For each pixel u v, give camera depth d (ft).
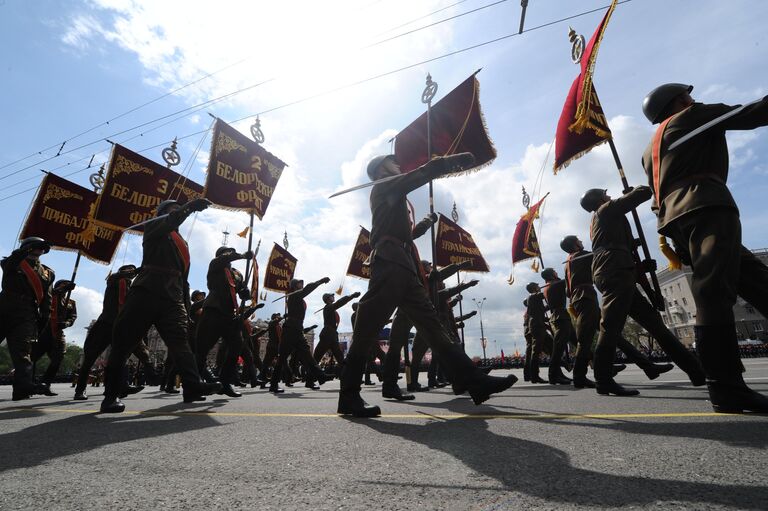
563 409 8.73
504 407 9.81
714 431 5.37
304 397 17.43
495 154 32.63
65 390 32.17
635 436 5.33
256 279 34.04
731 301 6.97
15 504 3.50
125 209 42.01
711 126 7.23
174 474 4.38
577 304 17.26
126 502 3.51
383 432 6.67
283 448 5.60
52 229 41.14
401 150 37.83
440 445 5.43
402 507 3.18
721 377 6.93
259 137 47.26
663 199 8.05
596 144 20.08
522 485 3.56
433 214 12.30
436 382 24.20
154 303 12.13
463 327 34.04
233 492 3.73
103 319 19.81
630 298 12.41
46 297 19.16
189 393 13.04
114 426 8.16
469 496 3.35
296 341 25.68
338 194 10.53
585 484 3.49
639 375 22.48
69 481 4.20
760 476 3.44
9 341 17.71
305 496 3.56
